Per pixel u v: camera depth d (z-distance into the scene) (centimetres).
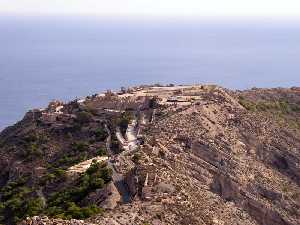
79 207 10531
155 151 12912
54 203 11538
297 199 14275
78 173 13062
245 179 13800
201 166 13475
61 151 15850
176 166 12662
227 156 14125
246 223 12094
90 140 15650
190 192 11275
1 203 12900
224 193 13275
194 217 9906
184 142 14125
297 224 13312
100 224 8425
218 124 15800
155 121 15338
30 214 11412
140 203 9944
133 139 14762
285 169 15512
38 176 14438
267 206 13362
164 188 10675
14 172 15588
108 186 10888
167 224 9194
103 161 12525
